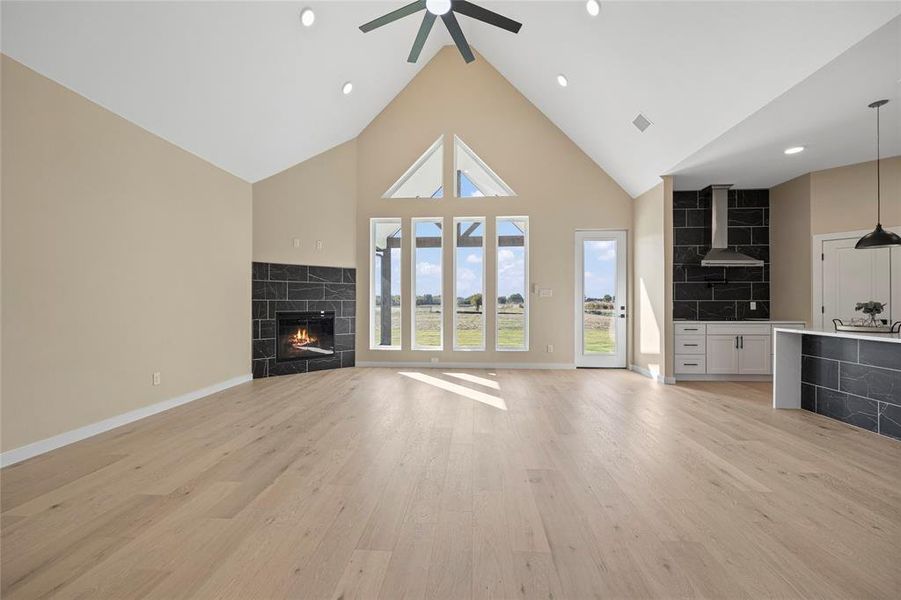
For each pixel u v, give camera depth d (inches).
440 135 257.8
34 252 109.7
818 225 208.1
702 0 120.0
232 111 166.7
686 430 133.9
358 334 259.0
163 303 154.4
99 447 116.3
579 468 102.8
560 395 182.7
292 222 226.8
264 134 191.0
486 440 123.2
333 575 62.4
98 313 128.2
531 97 248.1
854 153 183.9
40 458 108.0
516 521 77.9
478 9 123.9
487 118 256.2
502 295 258.8
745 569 64.2
